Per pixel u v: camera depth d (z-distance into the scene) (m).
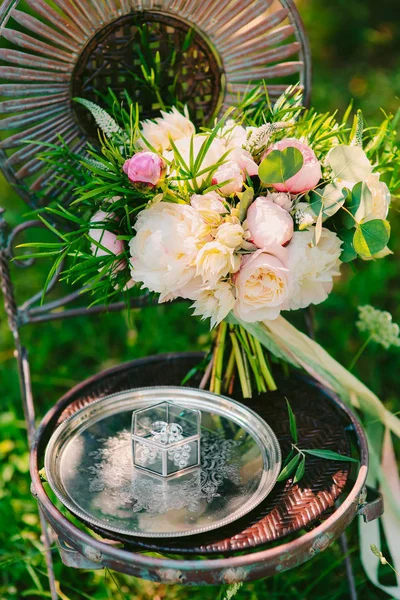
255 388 1.52
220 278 1.21
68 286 2.65
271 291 1.18
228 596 1.18
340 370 1.51
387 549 1.73
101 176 1.31
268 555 1.09
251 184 1.20
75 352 2.45
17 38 1.37
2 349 2.43
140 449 1.25
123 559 1.09
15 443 2.06
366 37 3.89
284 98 1.37
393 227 2.77
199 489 1.21
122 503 1.18
